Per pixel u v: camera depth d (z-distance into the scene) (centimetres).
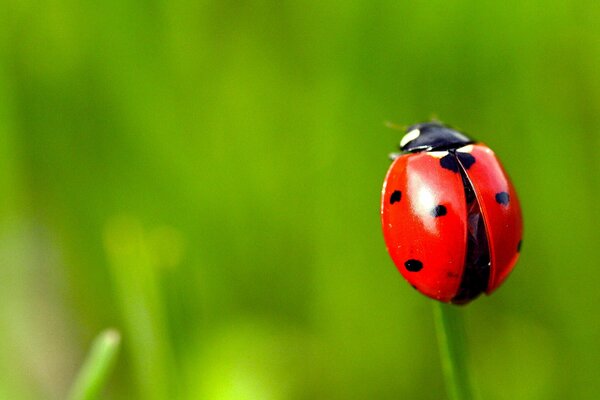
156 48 16
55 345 16
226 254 16
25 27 16
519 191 16
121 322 16
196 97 16
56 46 16
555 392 16
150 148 16
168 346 15
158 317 15
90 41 16
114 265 15
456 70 16
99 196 16
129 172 16
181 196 16
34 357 16
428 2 16
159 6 16
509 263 14
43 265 16
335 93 16
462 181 14
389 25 16
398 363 16
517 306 16
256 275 16
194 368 15
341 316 16
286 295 16
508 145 16
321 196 16
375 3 16
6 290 16
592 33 16
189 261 16
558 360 16
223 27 17
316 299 16
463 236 14
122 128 16
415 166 14
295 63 16
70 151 16
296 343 16
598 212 16
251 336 16
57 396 16
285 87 16
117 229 16
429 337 16
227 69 17
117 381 16
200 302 16
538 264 16
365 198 16
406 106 16
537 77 16
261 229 16
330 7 16
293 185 16
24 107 16
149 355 15
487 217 14
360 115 16
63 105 16
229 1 17
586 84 16
